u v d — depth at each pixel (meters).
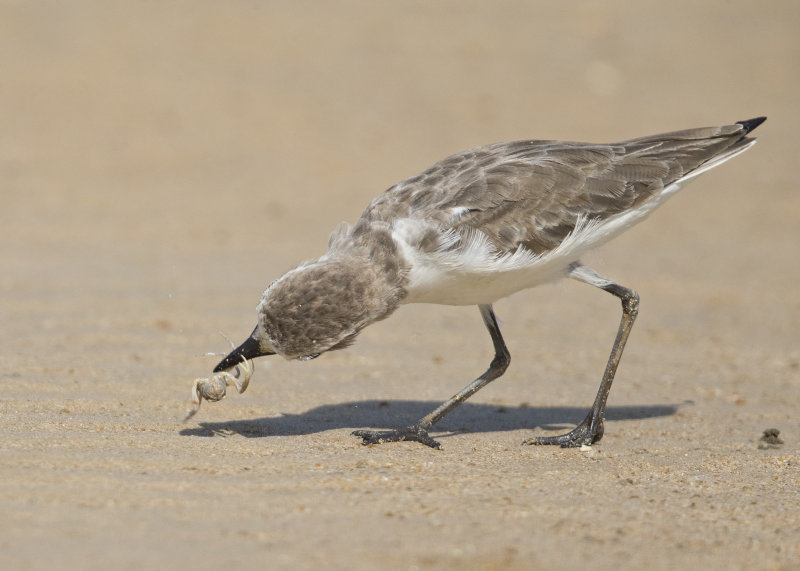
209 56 29.09
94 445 8.30
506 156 9.89
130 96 26.09
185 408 9.88
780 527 7.39
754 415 11.22
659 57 32.00
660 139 10.35
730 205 22.97
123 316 13.57
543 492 7.89
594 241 9.80
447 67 29.88
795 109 28.94
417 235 8.98
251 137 24.67
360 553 6.34
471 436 9.90
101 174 21.89
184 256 17.36
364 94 27.75
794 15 36.22
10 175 21.31
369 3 34.28
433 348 13.52
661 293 16.97
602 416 9.83
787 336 14.86
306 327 8.55
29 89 25.81
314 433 9.48
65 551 6.05
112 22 30.45
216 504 7.04
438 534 6.75
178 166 22.69
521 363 13.09
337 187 22.02
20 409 9.28
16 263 16.20
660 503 7.82
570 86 29.23
